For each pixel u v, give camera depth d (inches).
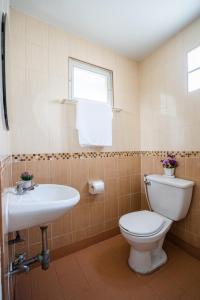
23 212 28.7
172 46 66.8
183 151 62.9
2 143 29.0
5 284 22.9
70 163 63.2
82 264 56.6
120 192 76.6
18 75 53.5
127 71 79.6
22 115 54.2
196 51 59.0
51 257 58.7
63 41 62.5
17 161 53.2
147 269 51.6
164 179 63.1
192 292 45.1
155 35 65.4
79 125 61.2
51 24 59.6
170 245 65.7
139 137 82.8
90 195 67.9
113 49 73.9
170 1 50.3
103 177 71.5
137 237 47.8
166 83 69.5
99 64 71.1
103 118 65.9
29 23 55.7
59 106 61.1
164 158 70.4
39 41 57.5
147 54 77.4
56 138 60.4
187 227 61.6
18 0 49.6
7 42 36.9
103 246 66.9
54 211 31.4
